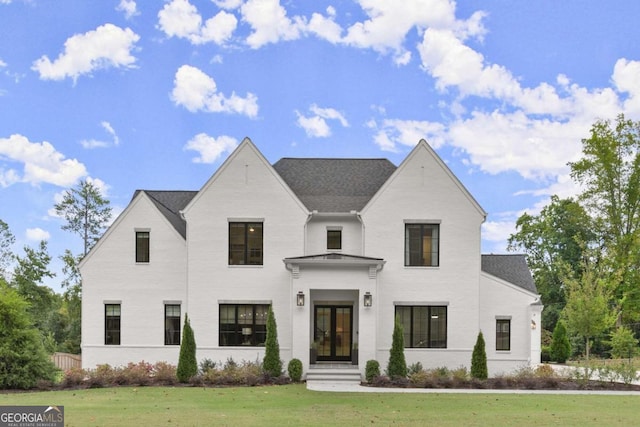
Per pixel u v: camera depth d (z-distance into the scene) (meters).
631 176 42.69
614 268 42.44
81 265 27.94
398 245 27.03
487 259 32.09
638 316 43.12
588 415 16.52
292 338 25.23
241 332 26.83
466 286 26.86
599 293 28.88
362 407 17.50
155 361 27.47
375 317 25.27
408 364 26.39
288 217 27.09
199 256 26.97
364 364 24.95
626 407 18.25
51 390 21.72
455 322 26.73
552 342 38.38
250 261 27.11
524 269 31.19
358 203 28.62
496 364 27.42
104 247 28.02
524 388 23.12
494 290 27.78
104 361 27.53
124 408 16.98
